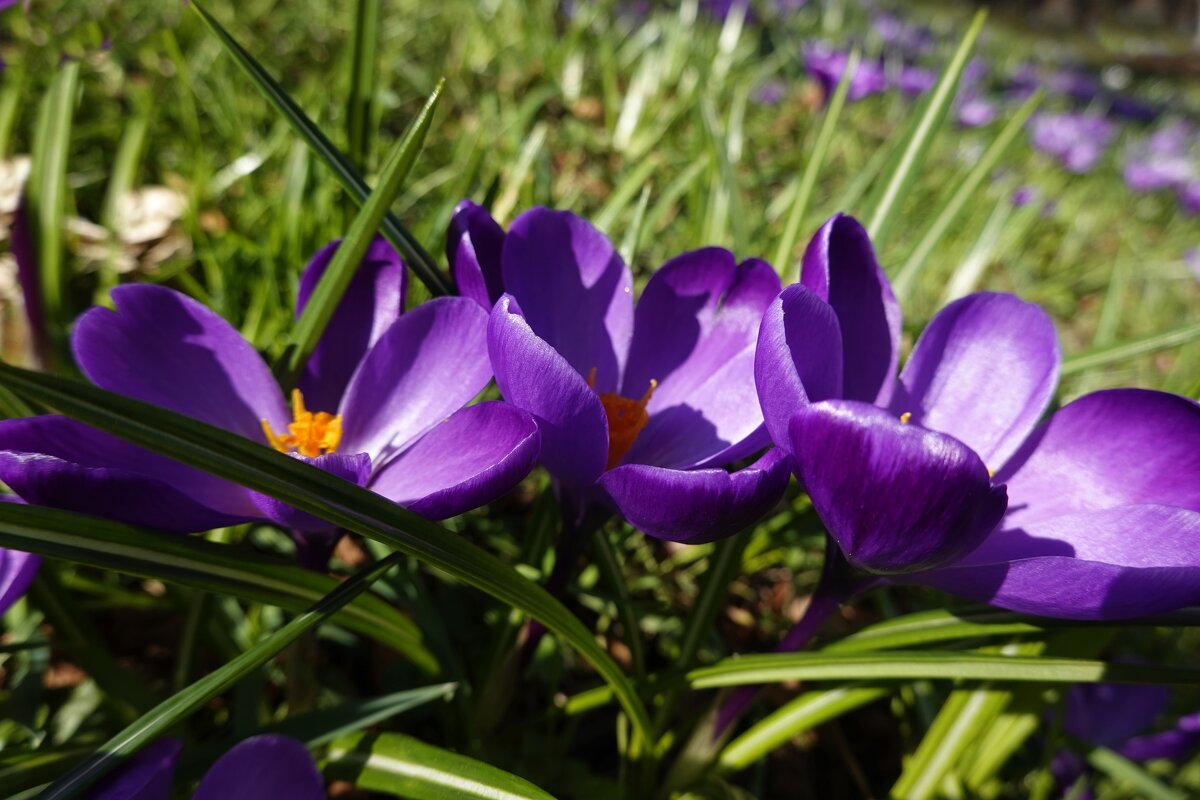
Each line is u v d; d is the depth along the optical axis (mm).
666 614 246
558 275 178
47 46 460
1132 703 285
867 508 135
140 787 130
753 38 998
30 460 127
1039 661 167
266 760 134
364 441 168
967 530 135
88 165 386
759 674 179
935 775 226
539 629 199
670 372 183
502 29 717
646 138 558
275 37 586
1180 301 801
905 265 291
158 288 162
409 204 391
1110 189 1116
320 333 183
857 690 205
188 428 121
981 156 292
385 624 180
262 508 142
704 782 208
